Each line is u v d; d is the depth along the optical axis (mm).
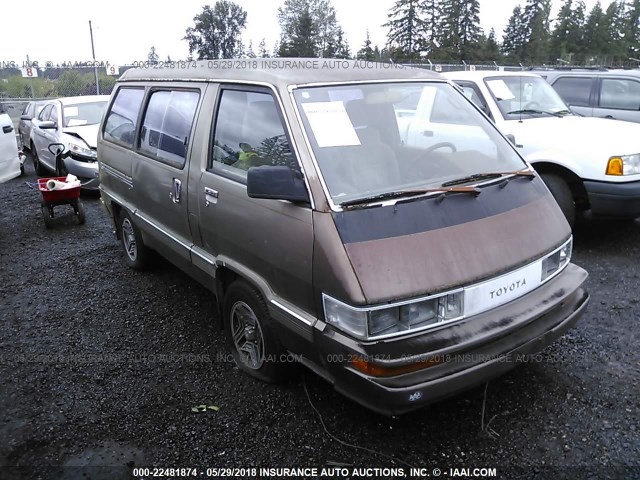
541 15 63344
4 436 3150
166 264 5793
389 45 57406
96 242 6762
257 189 2750
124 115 5184
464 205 2930
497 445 2936
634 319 4238
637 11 71625
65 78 20859
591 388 3383
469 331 2691
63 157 8297
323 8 68375
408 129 3455
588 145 5633
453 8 54875
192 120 3871
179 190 3932
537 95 7059
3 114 8320
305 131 2957
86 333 4352
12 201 9336
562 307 3162
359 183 2938
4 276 5711
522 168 3533
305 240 2760
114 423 3232
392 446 2955
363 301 2486
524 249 2984
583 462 2793
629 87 8750
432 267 2637
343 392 2752
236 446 3000
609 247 5859
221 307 3773
